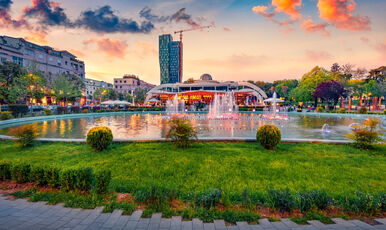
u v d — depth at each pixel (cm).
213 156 583
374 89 3672
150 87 12012
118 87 8562
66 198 334
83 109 3036
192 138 775
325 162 536
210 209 294
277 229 253
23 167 393
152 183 394
